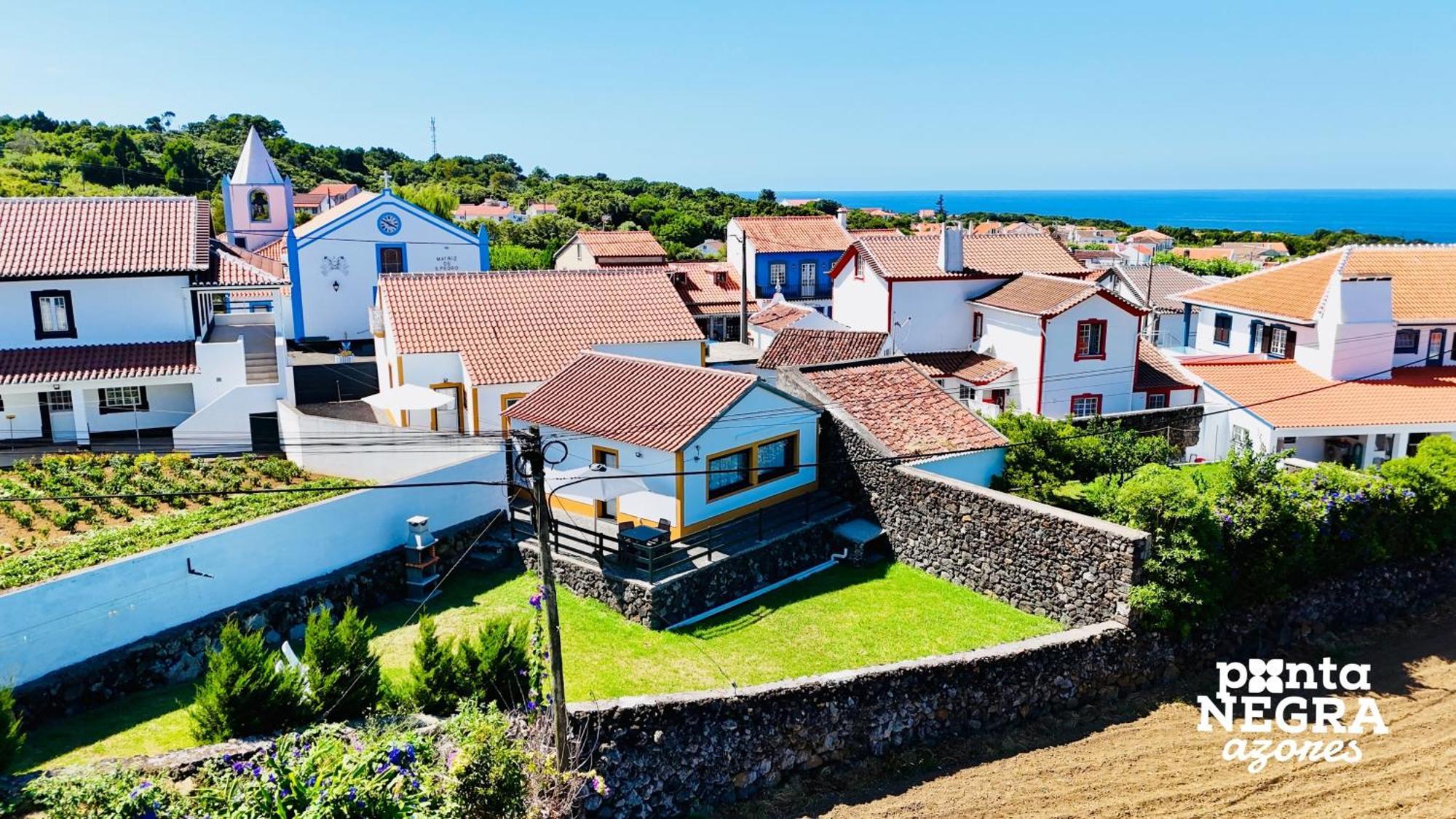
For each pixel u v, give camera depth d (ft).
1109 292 121.08
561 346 104.37
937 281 138.31
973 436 88.89
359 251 161.38
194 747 48.80
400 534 75.92
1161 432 110.01
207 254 103.55
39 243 98.84
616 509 81.20
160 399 99.71
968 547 77.36
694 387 81.41
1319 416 109.19
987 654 60.49
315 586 68.74
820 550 82.99
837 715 55.98
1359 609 77.56
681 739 51.85
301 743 45.39
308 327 160.76
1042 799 53.31
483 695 53.67
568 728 49.14
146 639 59.26
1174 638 67.51
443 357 100.89
